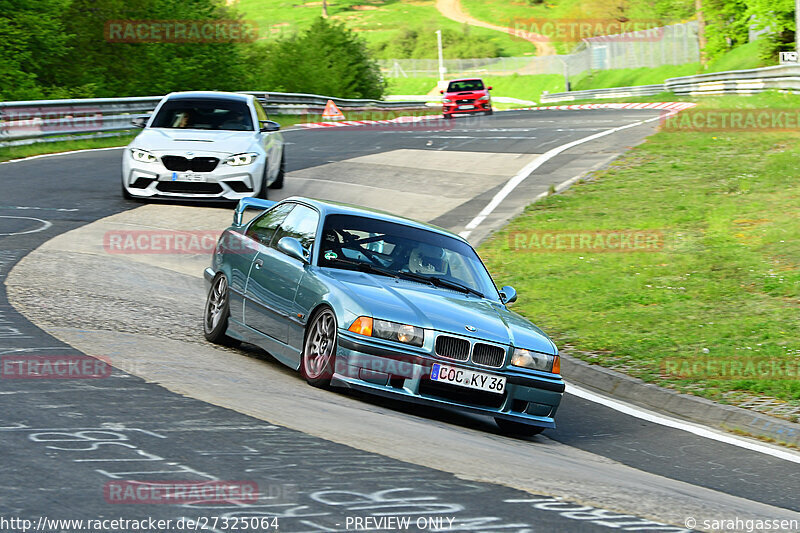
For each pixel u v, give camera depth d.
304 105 104.69
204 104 39.03
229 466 10.00
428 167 50.81
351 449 11.42
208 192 35.66
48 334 16.77
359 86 144.50
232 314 19.00
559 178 45.78
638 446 15.99
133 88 101.00
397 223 18.64
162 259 28.55
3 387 12.67
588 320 24.95
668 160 47.62
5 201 35.72
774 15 101.38
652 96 114.19
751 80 82.38
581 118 80.75
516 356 15.71
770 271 28.47
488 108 98.69
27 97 83.88
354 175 48.16
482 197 42.62
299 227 18.31
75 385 13.15
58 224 31.72
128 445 10.44
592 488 11.18
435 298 16.38
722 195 39.19
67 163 49.06
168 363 15.67
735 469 14.78
